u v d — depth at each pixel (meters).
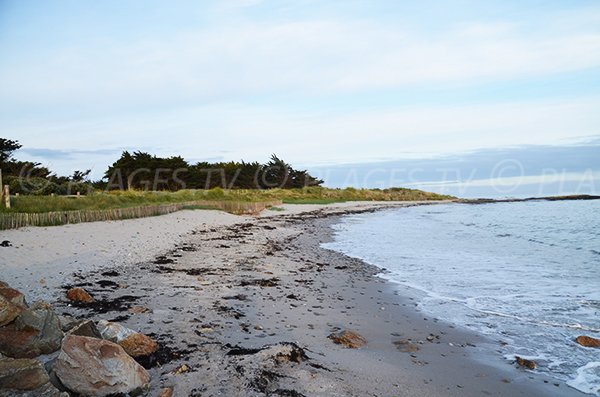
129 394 3.65
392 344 5.92
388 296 8.83
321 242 18.72
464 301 8.45
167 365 4.41
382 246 17.30
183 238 16.12
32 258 9.54
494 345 6.02
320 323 6.64
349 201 65.06
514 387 4.70
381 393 4.25
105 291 7.44
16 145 38.06
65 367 3.55
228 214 28.80
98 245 12.17
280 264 12.02
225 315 6.50
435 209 53.34
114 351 3.81
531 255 14.70
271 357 4.70
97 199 23.19
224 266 10.97
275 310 7.15
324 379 4.35
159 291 7.76
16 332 4.03
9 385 3.22
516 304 8.20
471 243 18.36
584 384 4.82
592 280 10.41
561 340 6.24
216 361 4.54
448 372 5.01
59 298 6.71
